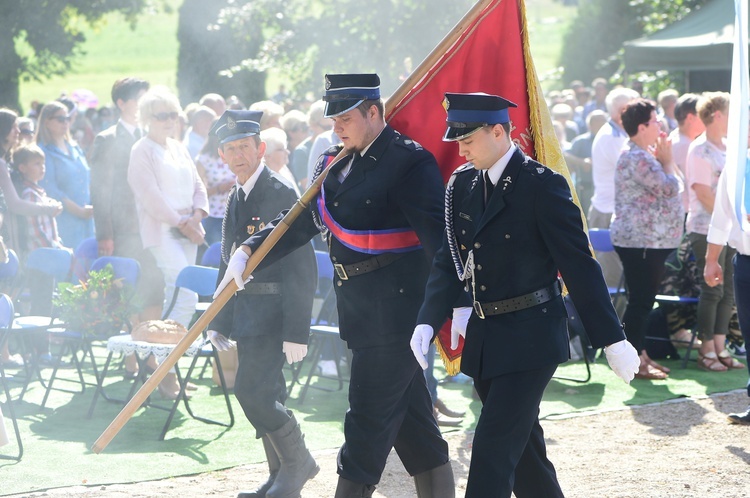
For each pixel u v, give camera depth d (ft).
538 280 14.53
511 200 14.35
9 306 22.31
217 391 27.61
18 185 30.81
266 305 18.04
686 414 24.85
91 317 24.86
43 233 31.78
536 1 177.88
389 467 21.04
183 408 25.68
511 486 14.16
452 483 16.87
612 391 27.35
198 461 21.04
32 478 19.71
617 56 97.60
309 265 18.03
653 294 28.53
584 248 14.20
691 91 66.44
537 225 14.34
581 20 107.55
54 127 34.04
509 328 14.43
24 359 27.17
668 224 27.89
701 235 29.86
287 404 26.30
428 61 16.76
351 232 16.03
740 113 21.94
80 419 24.57
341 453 16.07
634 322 28.68
